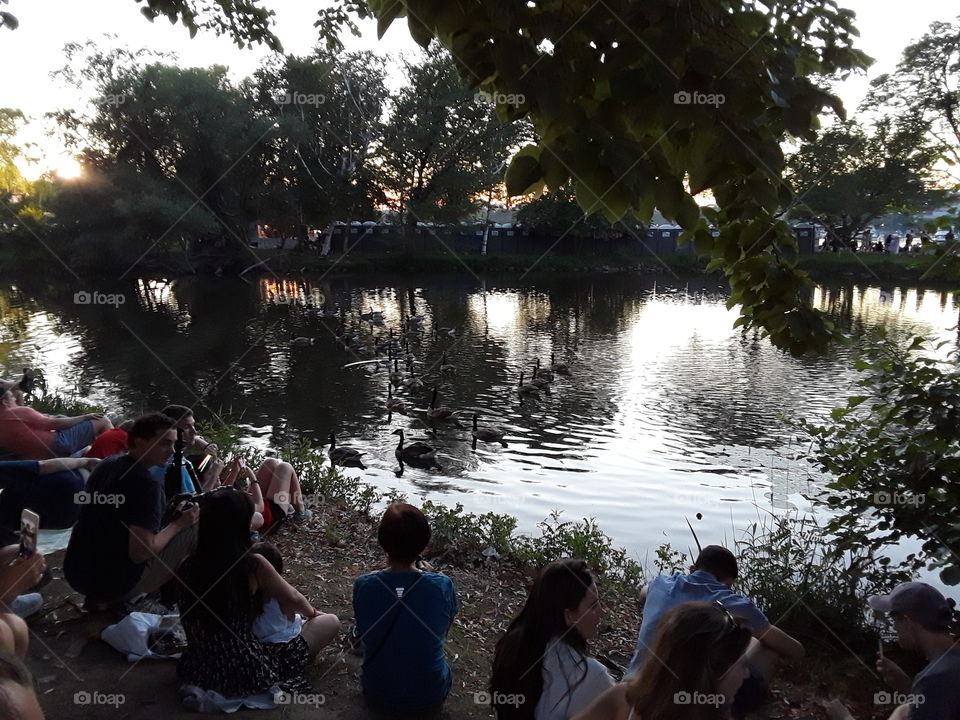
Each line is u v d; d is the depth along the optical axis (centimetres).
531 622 333
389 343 2866
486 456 1555
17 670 180
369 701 419
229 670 410
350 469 1454
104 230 4662
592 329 3416
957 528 573
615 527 1125
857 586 665
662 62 252
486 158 5447
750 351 2798
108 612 507
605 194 251
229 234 5522
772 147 261
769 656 411
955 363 615
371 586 416
